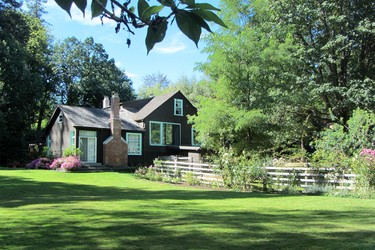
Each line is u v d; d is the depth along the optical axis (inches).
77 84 1701.5
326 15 866.1
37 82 1327.5
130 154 1160.2
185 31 57.4
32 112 1371.8
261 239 221.3
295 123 925.2
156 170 900.0
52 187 624.1
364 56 892.0
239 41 737.6
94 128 1097.4
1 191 550.9
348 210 361.1
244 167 642.2
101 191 589.0
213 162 770.8
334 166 570.9
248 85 741.9
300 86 860.0
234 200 460.8
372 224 276.7
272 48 756.0
